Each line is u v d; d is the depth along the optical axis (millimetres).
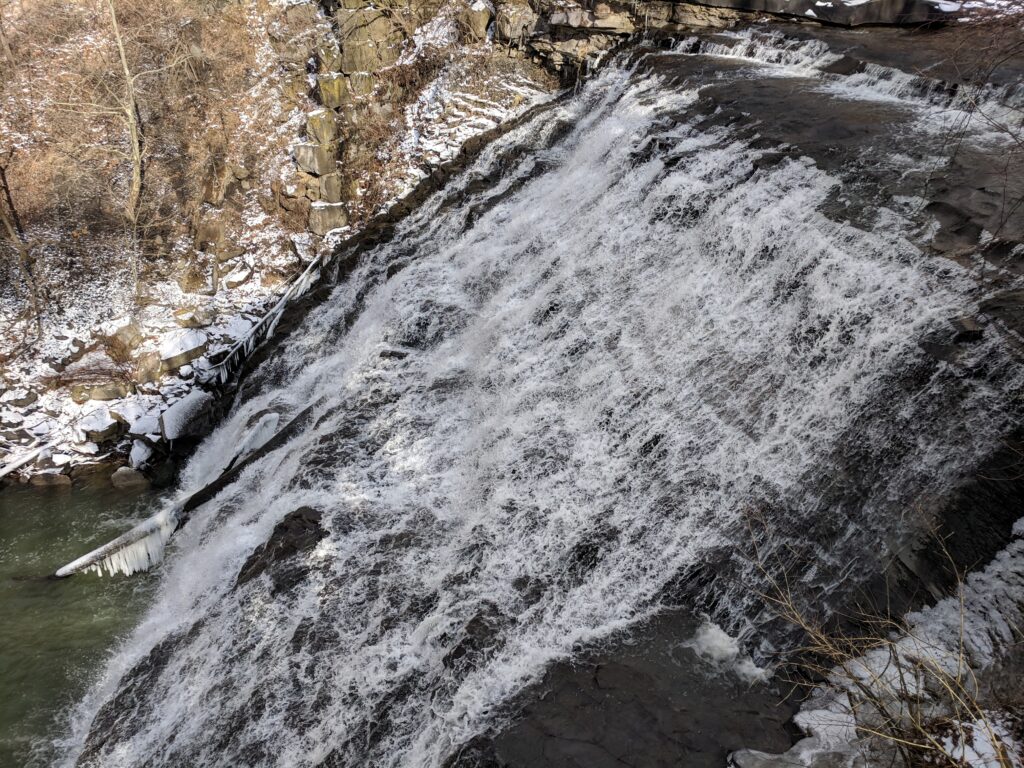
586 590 7020
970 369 6145
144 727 7734
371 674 6980
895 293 7043
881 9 14039
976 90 10445
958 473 5875
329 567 8195
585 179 12812
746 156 9867
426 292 12844
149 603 10523
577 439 8492
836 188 8688
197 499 11484
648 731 5551
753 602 6371
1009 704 4770
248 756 6820
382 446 9891
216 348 15805
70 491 13641
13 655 9641
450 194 15789
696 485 7336
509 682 6195
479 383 10289
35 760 8211
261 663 7523
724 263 9000
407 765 6121
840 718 5324
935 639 5395
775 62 13984
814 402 7043
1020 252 6852
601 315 9797
